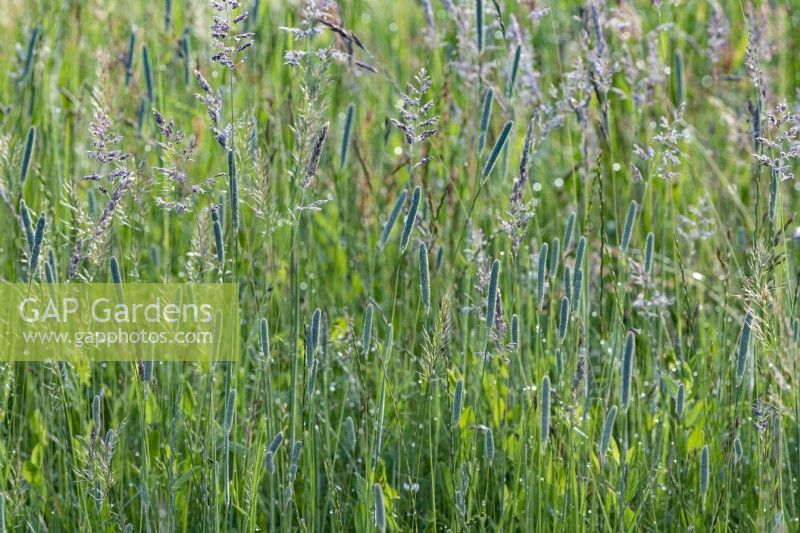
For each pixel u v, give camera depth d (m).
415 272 5.57
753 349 4.63
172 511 4.22
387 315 5.71
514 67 5.24
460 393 4.10
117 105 6.22
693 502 4.71
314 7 4.41
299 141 4.24
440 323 4.05
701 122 7.37
